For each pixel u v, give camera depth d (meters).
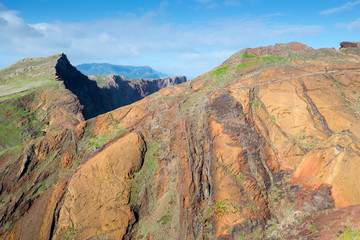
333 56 31.77
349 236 14.88
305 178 22.80
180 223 24.02
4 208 27.42
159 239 23.64
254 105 28.66
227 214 22.86
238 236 21.66
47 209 26.81
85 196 26.25
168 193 26.42
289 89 28.05
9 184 29.22
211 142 27.17
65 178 29.05
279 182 24.11
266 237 20.73
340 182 20.12
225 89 30.95
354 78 27.08
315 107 25.94
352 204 18.62
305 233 17.91
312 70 29.23
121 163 27.75
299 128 25.61
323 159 22.59
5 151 31.73
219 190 24.52
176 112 31.44
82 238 24.45
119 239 23.98
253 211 22.55
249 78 31.69
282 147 25.31
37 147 31.67
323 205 20.08
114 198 25.77
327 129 24.48
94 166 27.97
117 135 31.64
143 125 32.09
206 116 28.89
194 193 25.03
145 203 26.50
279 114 26.95
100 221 24.80
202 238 22.62
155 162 28.89
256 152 25.69
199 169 26.11
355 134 22.14
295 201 22.05
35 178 29.61
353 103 25.45
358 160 19.91
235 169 24.94
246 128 26.94
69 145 31.80
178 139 28.75
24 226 26.34
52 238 25.50
